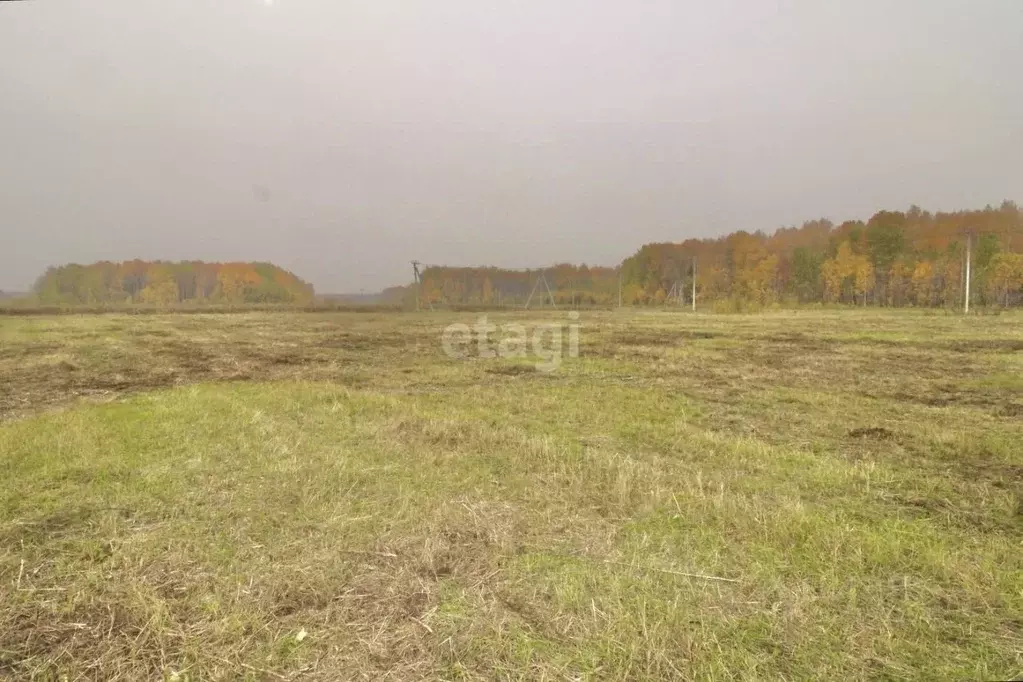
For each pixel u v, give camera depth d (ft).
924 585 8.40
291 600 7.76
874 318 84.58
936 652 6.77
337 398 23.82
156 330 61.82
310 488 12.43
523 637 6.92
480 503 11.64
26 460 14.43
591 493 12.35
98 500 11.73
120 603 7.64
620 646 6.70
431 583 8.25
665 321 84.99
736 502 11.68
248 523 10.56
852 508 11.84
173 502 11.66
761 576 8.58
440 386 29.35
